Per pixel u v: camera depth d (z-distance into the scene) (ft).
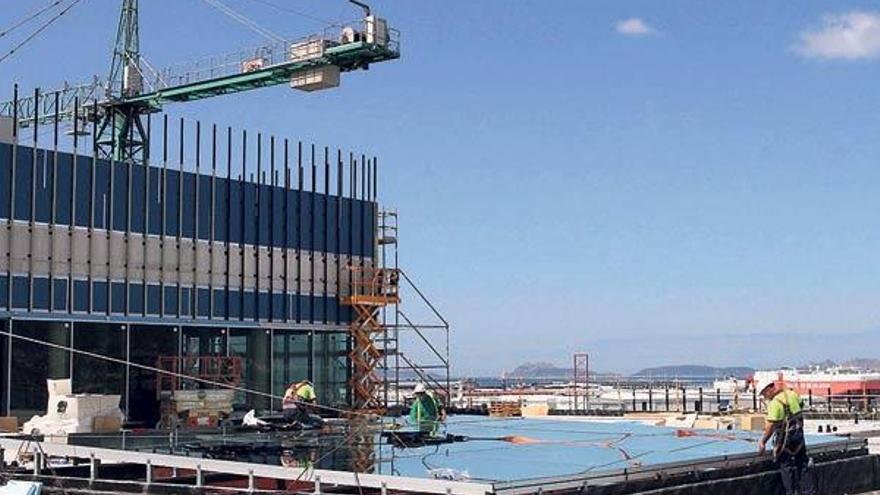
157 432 97.81
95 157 131.85
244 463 69.56
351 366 161.17
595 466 74.33
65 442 89.04
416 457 80.28
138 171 136.05
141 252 135.64
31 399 123.24
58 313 126.41
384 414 145.18
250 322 148.05
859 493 86.38
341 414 125.18
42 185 126.21
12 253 122.62
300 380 154.20
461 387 198.59
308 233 157.28
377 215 167.53
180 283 139.85
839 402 199.21
